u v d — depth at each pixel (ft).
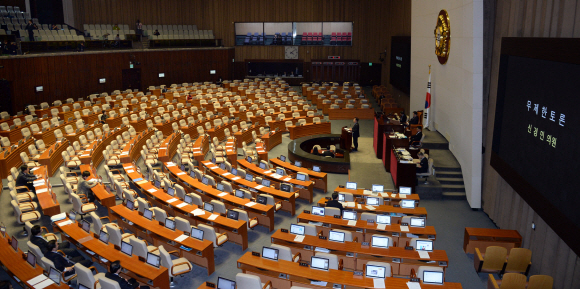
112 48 114.32
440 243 43.73
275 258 33.24
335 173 65.36
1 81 82.53
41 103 89.86
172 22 145.79
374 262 31.81
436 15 70.33
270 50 152.56
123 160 60.70
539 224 35.88
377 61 144.97
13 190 45.57
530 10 36.70
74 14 126.93
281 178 55.62
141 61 123.03
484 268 37.06
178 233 38.68
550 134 30.94
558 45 29.40
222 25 151.64
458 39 57.21
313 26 151.74
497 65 46.44
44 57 93.09
